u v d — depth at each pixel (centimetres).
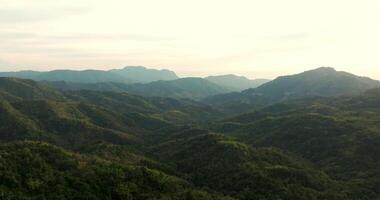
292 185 17850
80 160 16362
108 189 14625
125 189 14775
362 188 18388
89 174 15100
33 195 13112
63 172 14825
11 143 16600
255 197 16825
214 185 18500
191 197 15475
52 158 15800
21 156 14975
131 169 16375
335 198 17150
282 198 16800
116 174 15562
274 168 19288
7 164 14050
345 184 18988
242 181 18225
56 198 13275
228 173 19200
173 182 16575
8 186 13125
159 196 15112
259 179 18162
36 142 17175
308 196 17038
